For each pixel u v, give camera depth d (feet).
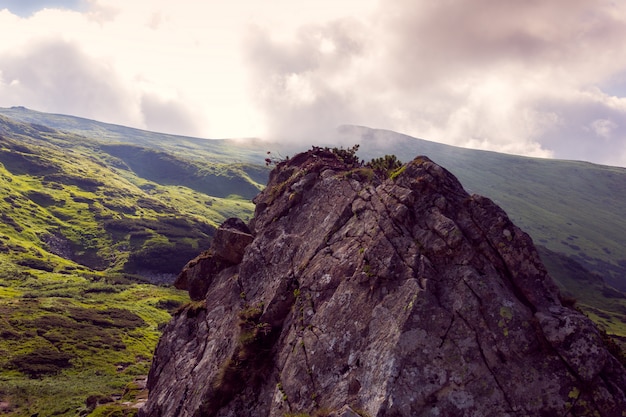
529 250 56.29
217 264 106.63
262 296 82.33
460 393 47.85
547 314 51.08
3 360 330.34
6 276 602.03
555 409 45.16
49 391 265.54
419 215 64.39
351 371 55.21
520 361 48.70
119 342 424.87
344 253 71.61
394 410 47.19
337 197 86.63
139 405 146.10
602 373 46.60
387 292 59.06
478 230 59.11
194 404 71.97
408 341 51.70
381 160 99.09
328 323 63.36
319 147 115.14
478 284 53.98
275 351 69.62
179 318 100.12
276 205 101.35
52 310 483.51
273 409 60.54
